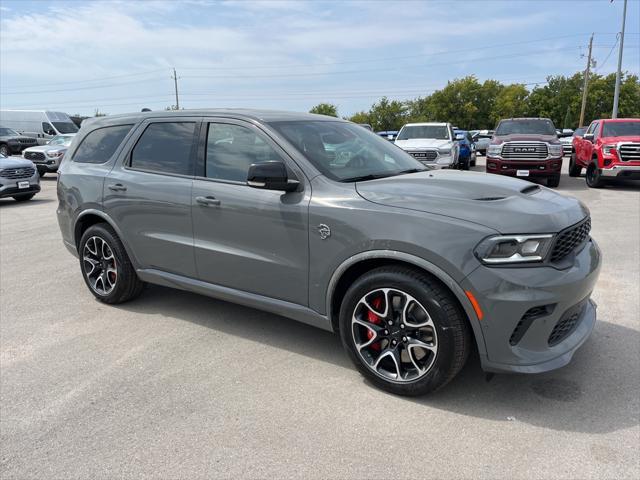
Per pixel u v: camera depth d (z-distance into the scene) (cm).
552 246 285
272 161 352
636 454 259
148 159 445
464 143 1973
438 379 301
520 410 302
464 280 282
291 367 363
